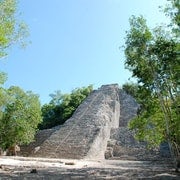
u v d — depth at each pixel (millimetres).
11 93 55812
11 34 26875
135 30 28469
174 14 25844
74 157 51844
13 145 58250
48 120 82500
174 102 28969
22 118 56188
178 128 28688
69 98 84188
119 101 76688
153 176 23078
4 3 26406
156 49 28000
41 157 53844
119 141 58781
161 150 54219
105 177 21766
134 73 28906
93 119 62844
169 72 27938
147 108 31016
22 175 21281
